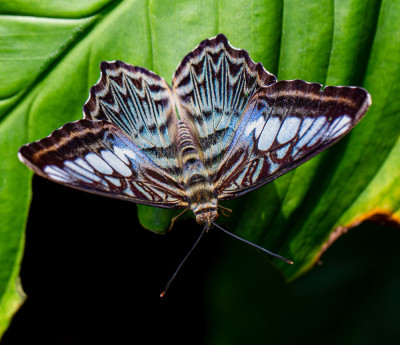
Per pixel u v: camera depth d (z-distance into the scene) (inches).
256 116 18.5
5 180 18.4
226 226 19.0
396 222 19.0
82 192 19.7
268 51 18.7
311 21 18.6
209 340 21.1
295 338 20.9
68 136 18.1
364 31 18.7
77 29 18.4
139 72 18.5
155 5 18.5
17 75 18.4
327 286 21.0
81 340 20.7
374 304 20.8
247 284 21.1
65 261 20.3
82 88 18.5
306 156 18.1
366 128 18.9
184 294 20.9
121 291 20.7
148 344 21.0
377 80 18.9
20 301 18.5
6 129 18.4
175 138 18.7
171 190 18.6
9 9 18.3
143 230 20.2
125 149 18.5
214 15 18.6
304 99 18.1
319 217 19.1
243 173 18.5
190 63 18.6
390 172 19.0
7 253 18.5
